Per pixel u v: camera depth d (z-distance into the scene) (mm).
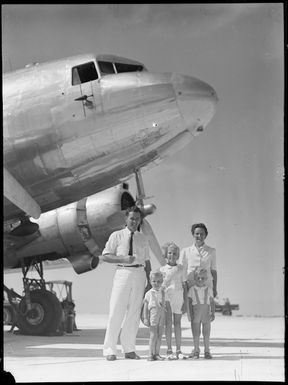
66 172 10812
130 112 9984
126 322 8305
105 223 12891
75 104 10250
